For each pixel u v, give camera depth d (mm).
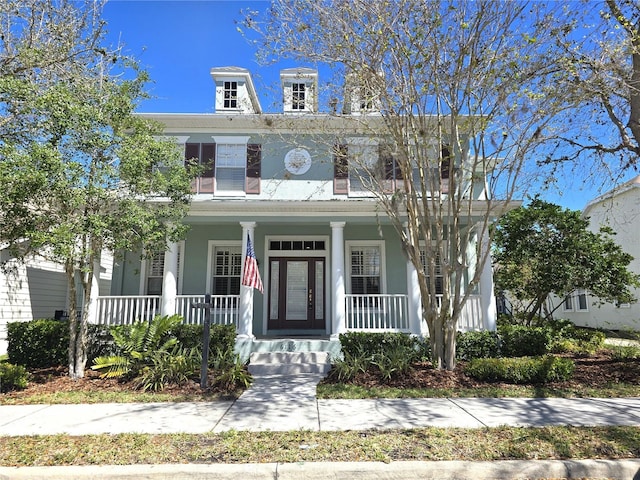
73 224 7410
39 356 10109
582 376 8555
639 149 9391
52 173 7035
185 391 7688
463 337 10367
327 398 7250
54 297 14695
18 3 9383
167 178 9039
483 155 8336
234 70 13750
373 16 7941
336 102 9219
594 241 13438
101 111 8109
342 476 4277
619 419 5879
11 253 8492
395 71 8266
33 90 7594
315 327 13188
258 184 12875
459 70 7805
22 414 6383
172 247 11312
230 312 12875
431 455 4594
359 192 12852
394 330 11250
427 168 8789
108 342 10188
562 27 7637
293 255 13477
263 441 5051
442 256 8930
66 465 4434
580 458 4535
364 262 13445
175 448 4855
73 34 9711
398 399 7137
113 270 12945
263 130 12875
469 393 7445
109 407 6766
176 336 10016
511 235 13742
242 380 8211
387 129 9742
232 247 13445
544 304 16641
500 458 4527
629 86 7980
